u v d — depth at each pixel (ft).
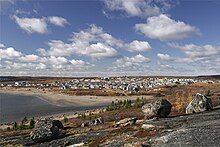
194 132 115.75
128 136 134.21
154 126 146.61
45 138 175.94
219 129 116.88
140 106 421.59
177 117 172.04
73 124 302.25
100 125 238.89
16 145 176.35
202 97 197.67
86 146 131.34
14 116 523.29
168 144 103.76
